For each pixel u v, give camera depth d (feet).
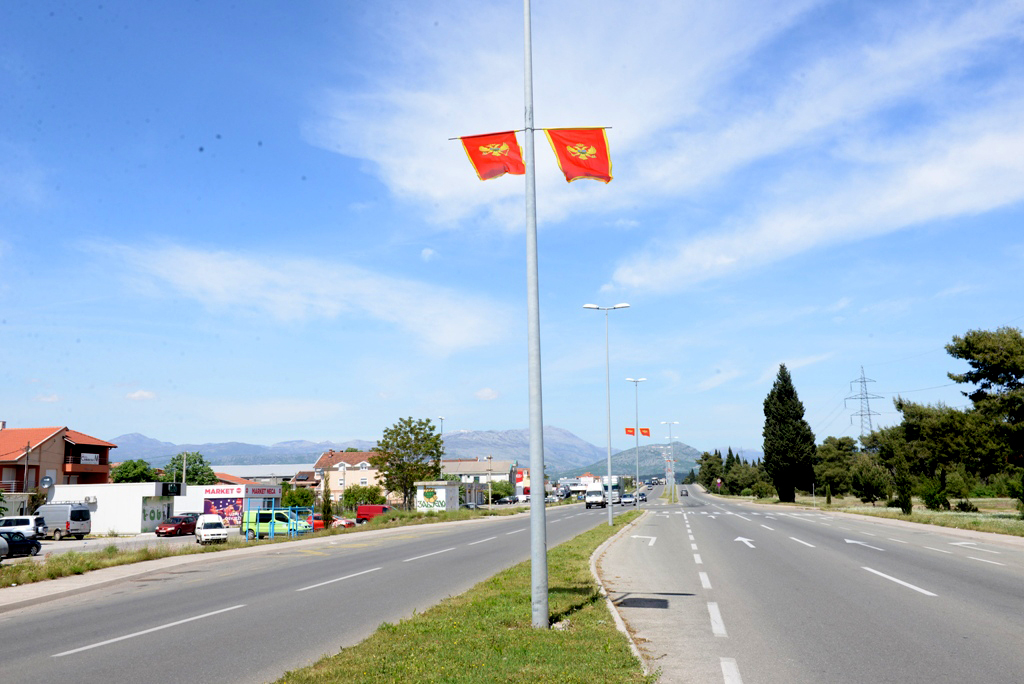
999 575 50.42
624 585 45.96
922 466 178.60
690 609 36.73
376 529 140.56
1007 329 120.67
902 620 33.37
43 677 25.12
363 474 416.67
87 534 165.27
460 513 187.93
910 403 180.96
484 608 34.94
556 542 87.20
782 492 258.57
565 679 22.11
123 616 39.60
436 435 214.07
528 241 32.89
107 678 24.79
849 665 24.88
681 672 23.98
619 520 130.41
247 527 134.72
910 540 83.56
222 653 28.50
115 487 181.57
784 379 261.65
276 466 508.53
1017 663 25.02
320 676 22.93
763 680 22.98
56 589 51.49
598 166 35.65
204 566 70.59
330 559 74.43
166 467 339.16
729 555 65.77
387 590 47.14
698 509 195.62
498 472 523.70
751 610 36.35
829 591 42.91
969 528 98.58
